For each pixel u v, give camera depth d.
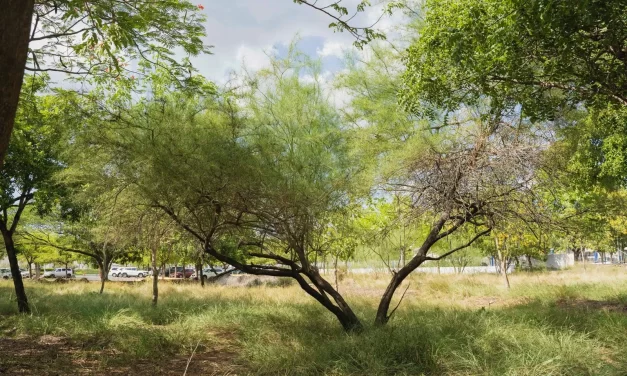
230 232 8.19
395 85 10.42
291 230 8.05
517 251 21.39
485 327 7.19
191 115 7.21
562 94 7.50
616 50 6.11
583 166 11.79
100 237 10.26
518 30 5.70
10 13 2.58
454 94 7.57
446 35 6.34
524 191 7.48
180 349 7.66
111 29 6.16
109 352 7.32
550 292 13.95
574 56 6.39
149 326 9.36
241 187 7.17
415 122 9.77
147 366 6.64
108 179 6.93
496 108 7.38
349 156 9.10
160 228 8.27
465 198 7.68
